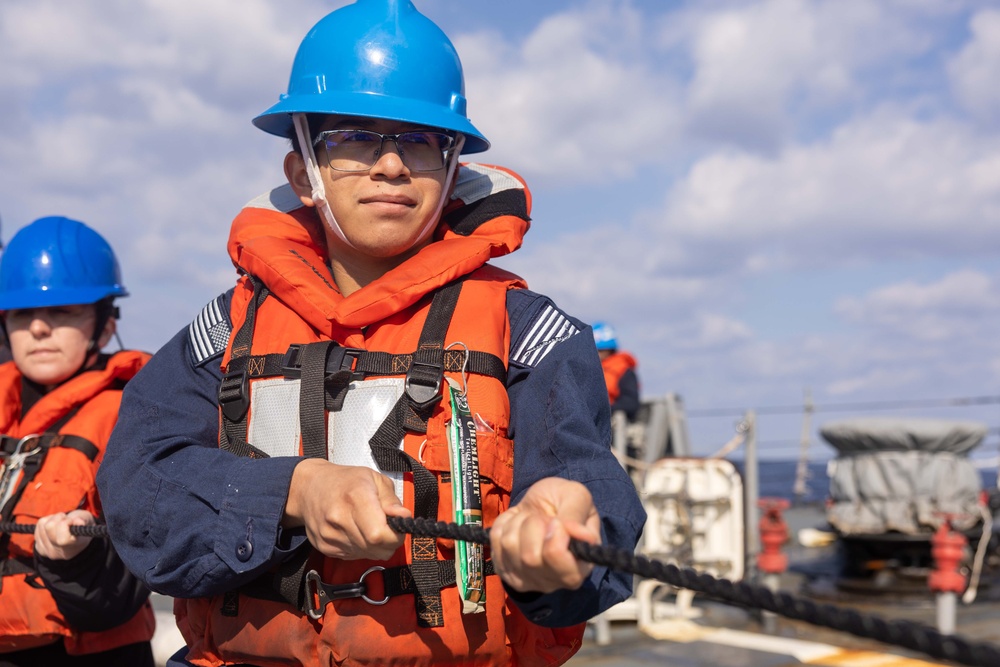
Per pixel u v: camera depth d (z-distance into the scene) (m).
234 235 2.00
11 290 3.17
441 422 1.65
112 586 2.66
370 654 1.60
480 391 1.66
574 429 1.60
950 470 6.96
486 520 1.63
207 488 1.66
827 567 7.79
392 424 1.65
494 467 1.63
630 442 9.23
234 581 1.61
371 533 1.39
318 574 1.62
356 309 1.71
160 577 1.67
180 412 1.84
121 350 3.25
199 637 1.79
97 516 2.93
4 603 2.83
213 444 1.85
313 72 1.88
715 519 6.64
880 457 7.05
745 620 6.24
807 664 5.20
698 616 6.34
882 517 7.00
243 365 1.78
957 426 6.95
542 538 1.21
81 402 3.03
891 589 6.82
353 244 1.83
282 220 2.00
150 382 1.89
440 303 1.74
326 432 1.68
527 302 1.80
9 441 2.96
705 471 6.67
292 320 1.79
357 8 1.92
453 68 1.92
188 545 1.64
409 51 1.86
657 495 6.70
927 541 6.84
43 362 3.12
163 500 1.70
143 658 3.13
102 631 2.80
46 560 2.58
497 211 1.94
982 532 6.83
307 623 1.64
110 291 3.21
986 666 0.84
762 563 6.37
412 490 1.63
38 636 2.85
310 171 1.86
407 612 1.61
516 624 1.69
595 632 5.89
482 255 1.80
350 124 1.82
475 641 1.62
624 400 8.99
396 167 1.77
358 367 1.70
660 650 5.55
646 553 6.54
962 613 6.41
